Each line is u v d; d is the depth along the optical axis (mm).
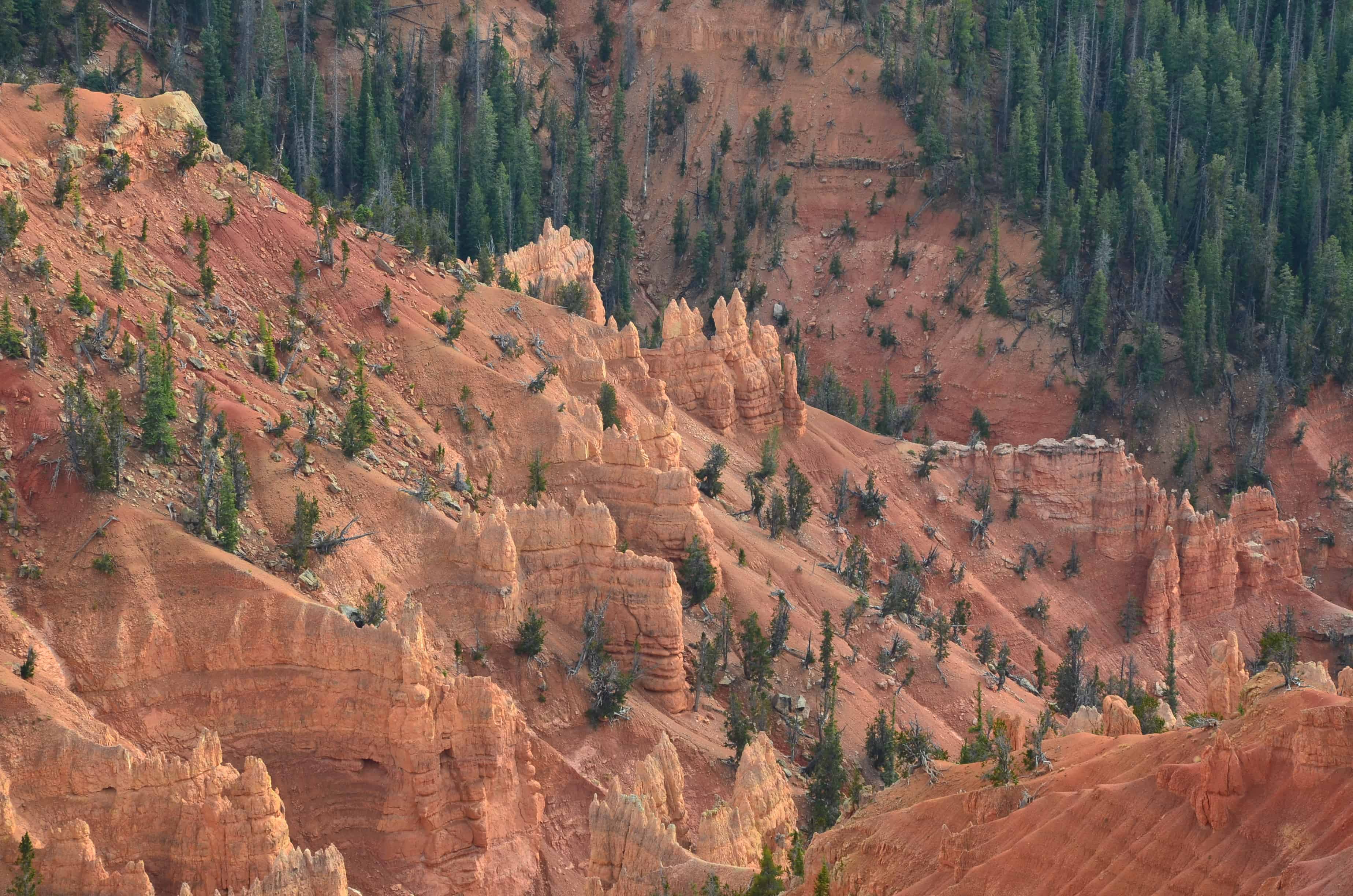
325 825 195875
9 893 166875
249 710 197750
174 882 175250
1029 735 165250
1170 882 129875
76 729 183250
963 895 139625
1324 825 125938
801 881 161250
